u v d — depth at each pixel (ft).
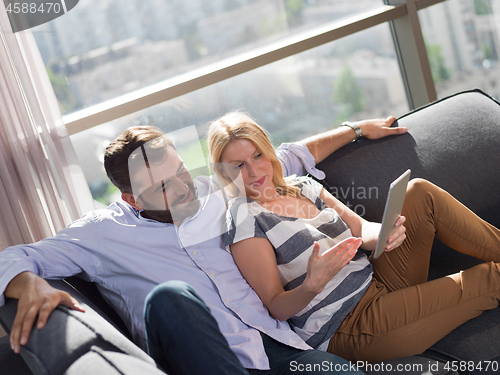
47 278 3.83
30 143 5.33
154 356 3.32
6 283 3.48
